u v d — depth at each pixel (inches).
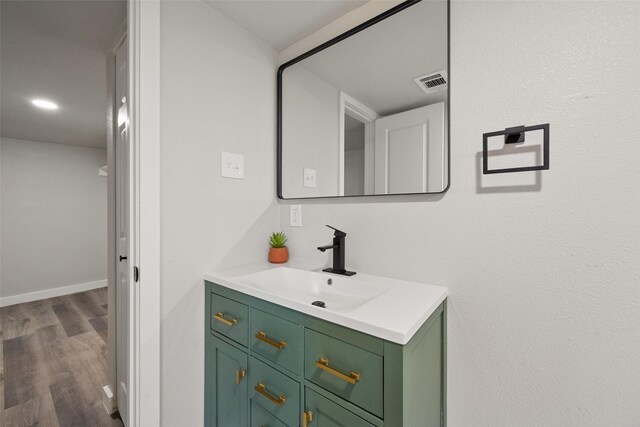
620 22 30.6
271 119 63.9
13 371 83.4
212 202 52.7
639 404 30.0
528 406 36.0
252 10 52.9
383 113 48.0
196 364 50.6
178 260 48.0
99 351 95.9
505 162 36.9
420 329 31.9
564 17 33.5
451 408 41.4
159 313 45.7
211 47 52.4
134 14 43.6
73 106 102.6
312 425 34.5
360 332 30.1
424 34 44.0
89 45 64.5
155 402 45.4
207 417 50.9
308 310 34.5
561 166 33.6
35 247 156.7
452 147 41.2
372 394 29.2
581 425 32.9
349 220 52.9
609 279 31.3
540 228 35.0
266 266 56.9
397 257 46.9
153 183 44.5
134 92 43.7
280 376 38.1
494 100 37.9
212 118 52.5
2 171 147.8
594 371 32.2
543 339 35.0
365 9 50.9
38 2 50.5
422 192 43.7
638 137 29.7
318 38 58.0
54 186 163.2
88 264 174.7
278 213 64.9
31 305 145.8
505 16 37.1
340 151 53.6
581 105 32.5
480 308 39.2
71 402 69.6
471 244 39.9
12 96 93.1
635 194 29.9
